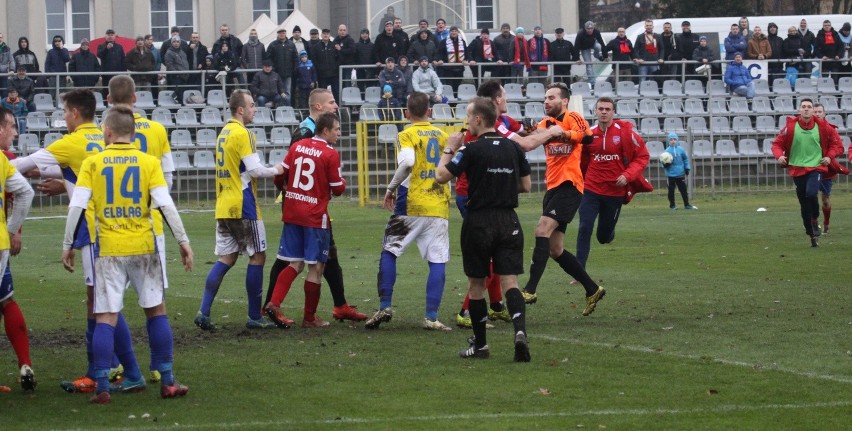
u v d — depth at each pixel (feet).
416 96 59.16
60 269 89.51
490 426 38.50
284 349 53.72
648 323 60.13
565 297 70.59
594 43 183.21
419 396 43.21
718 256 92.99
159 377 46.44
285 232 60.39
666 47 189.37
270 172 59.21
